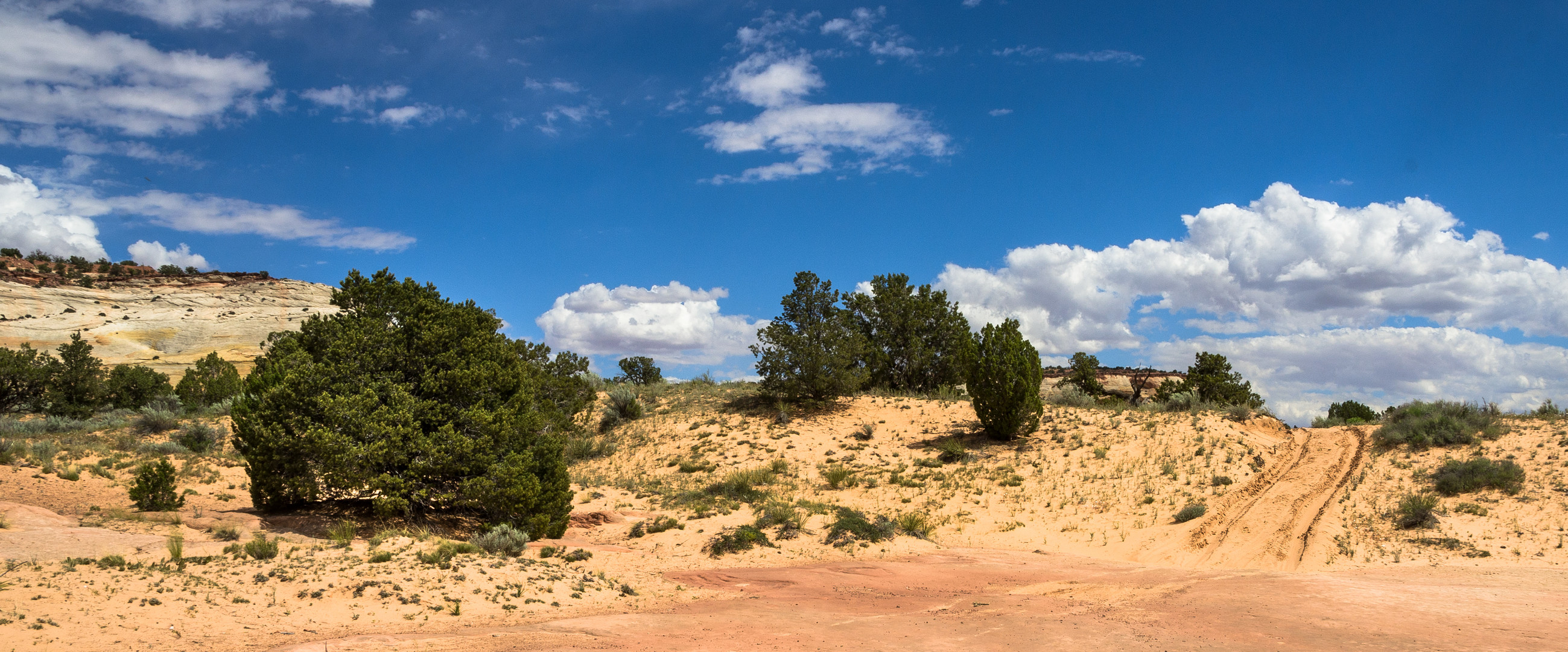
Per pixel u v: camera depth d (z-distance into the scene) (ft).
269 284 321.11
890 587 48.24
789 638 33.63
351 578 39.93
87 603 31.24
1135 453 92.48
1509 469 66.33
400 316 64.69
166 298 291.99
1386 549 56.75
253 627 32.07
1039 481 86.17
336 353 59.52
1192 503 74.79
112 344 246.27
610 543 65.00
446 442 58.90
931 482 88.43
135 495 58.08
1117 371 198.49
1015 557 60.29
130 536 46.55
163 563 39.27
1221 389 156.35
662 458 107.55
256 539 46.26
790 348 121.70
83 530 46.73
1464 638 30.53
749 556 59.52
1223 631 33.55
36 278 281.95
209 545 45.73
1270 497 73.61
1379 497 68.13
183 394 148.87
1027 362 100.22
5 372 133.80
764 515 69.15
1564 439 71.51
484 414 59.77
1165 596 42.86
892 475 92.43
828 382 120.78
